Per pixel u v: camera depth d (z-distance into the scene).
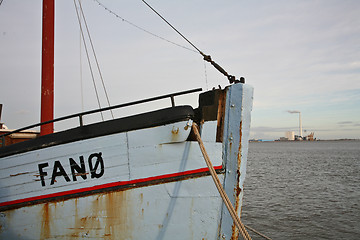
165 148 4.26
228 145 4.43
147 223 4.29
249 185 24.28
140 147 4.27
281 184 24.73
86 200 4.32
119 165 4.30
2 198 4.58
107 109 4.66
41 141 4.51
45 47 6.92
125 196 4.28
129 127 4.30
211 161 4.38
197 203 4.32
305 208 16.23
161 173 4.27
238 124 4.36
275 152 92.75
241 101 4.34
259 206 16.80
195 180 4.29
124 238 4.30
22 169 4.53
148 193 4.27
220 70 4.71
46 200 4.43
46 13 6.97
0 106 8.58
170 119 4.20
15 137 7.87
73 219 4.36
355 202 17.62
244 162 4.41
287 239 11.41
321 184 24.61
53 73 7.00
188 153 4.28
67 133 4.45
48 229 4.45
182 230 4.32
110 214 4.29
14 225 4.55
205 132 4.39
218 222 4.37
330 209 15.96
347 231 12.29
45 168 4.46
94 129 4.39
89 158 4.36
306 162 48.84
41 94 6.87
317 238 11.49
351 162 47.91
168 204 4.28
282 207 16.52
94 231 4.32
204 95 4.61
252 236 11.78
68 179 4.39
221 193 4.02
